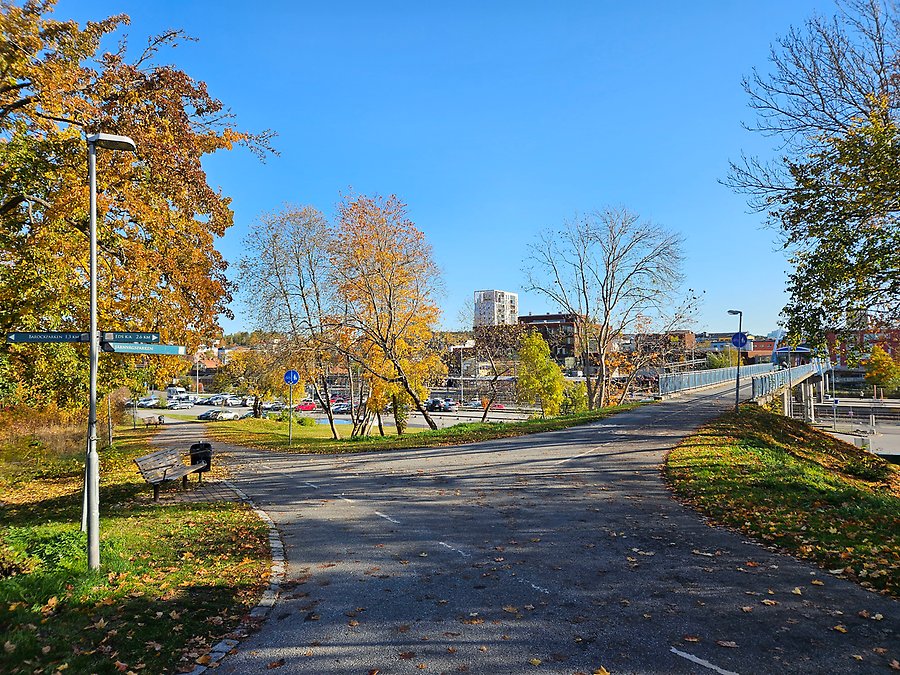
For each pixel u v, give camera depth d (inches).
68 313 539.2
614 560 281.9
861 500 390.3
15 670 169.8
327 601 241.3
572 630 204.8
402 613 225.9
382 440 869.2
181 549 317.1
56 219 477.4
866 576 246.5
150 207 495.2
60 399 578.2
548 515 375.6
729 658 180.5
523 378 1525.6
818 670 171.5
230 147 530.9
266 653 195.2
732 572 259.9
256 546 325.7
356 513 404.2
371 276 1023.6
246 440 1131.3
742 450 585.0
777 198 613.6
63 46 445.4
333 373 1412.4
